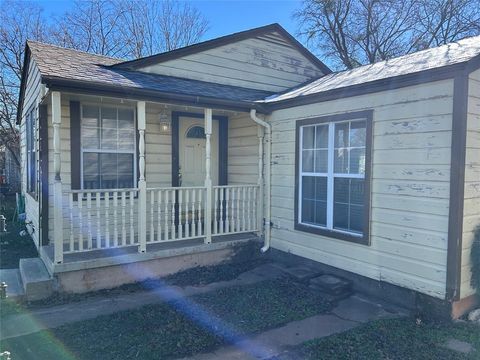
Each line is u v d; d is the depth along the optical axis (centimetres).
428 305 419
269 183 658
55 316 413
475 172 402
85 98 576
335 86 528
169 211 693
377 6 1827
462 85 381
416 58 542
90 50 2184
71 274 481
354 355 330
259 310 434
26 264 536
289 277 555
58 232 470
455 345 347
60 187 468
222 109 600
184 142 718
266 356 331
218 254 618
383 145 463
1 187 1752
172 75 707
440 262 404
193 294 490
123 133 632
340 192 530
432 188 411
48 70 484
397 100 446
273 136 648
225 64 767
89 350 332
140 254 533
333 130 537
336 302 468
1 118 1761
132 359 319
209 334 368
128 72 646
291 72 855
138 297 479
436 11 1698
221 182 764
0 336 361
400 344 350
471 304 422
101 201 614
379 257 472
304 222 594
